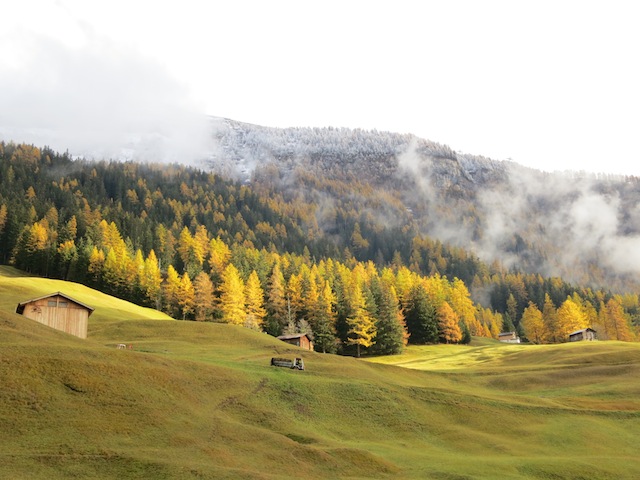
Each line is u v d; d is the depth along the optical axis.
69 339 59.91
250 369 61.28
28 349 45.66
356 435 48.47
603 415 58.16
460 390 70.81
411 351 140.38
